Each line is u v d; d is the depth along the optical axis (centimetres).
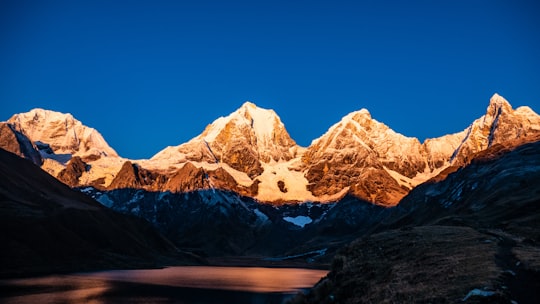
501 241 4947
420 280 3750
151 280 11756
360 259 5478
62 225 16062
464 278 3362
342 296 4431
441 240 5275
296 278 14450
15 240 13438
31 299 7556
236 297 8862
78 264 14288
